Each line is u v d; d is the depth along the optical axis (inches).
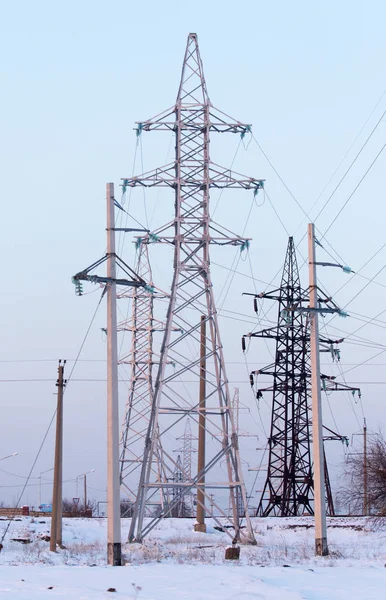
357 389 3390.7
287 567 1422.2
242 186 2245.3
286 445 3481.8
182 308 2164.1
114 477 1577.3
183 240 2197.3
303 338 3516.2
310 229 1926.7
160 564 1562.5
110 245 1678.2
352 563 1603.1
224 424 2165.4
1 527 2544.3
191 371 2116.1
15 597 962.7
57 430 2101.4
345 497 2787.9
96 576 1200.8
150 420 2090.3
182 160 2229.3
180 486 2101.4
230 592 1022.4
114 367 1626.5
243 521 2797.7
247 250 2223.2
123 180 2203.5
